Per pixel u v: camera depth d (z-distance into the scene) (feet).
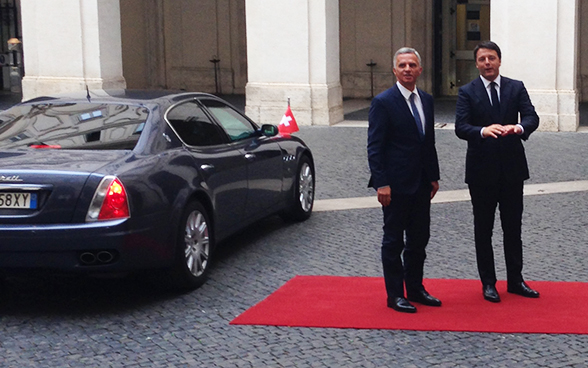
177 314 18.89
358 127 52.21
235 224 23.26
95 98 22.08
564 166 37.60
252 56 54.29
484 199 19.29
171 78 75.56
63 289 21.01
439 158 39.93
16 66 74.43
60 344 17.16
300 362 15.87
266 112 54.08
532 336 16.97
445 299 19.54
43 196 18.38
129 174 18.76
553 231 26.07
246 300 19.85
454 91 70.23
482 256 19.48
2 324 18.45
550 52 49.03
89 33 57.16
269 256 23.79
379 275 21.74
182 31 74.64
